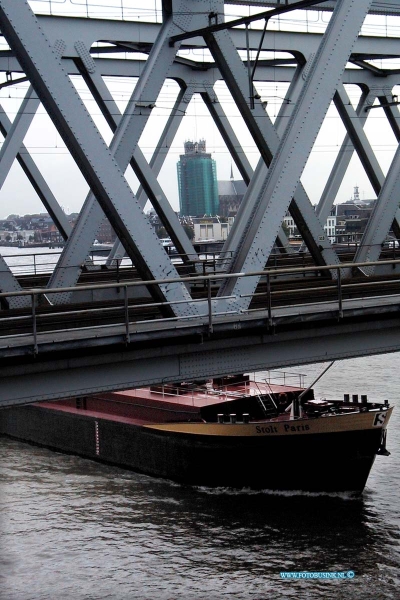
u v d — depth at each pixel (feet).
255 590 109.09
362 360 229.25
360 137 158.92
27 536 126.82
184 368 81.25
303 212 115.85
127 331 75.72
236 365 84.07
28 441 188.24
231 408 153.99
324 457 139.74
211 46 99.55
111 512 136.87
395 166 115.65
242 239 87.20
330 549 119.96
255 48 149.48
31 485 152.35
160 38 106.52
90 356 75.66
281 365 86.48
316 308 88.43
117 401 171.42
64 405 183.83
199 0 103.76
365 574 112.57
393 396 188.55
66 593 109.60
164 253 80.18
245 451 145.28
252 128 102.12
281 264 168.55
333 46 89.51
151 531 128.47
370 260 116.57
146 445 158.71
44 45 74.74
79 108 76.02
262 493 145.07
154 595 108.58
